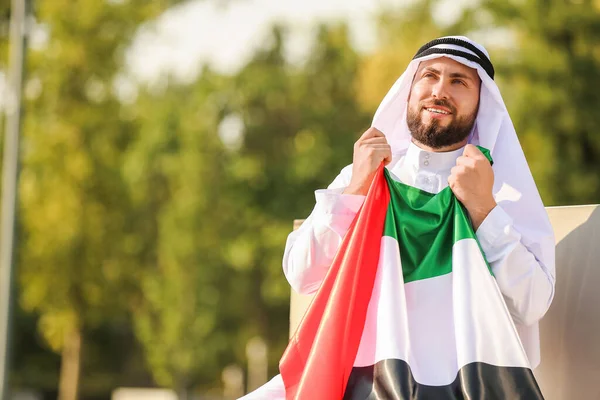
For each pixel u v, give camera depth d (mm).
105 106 25297
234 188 26547
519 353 3088
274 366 28359
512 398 3039
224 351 26609
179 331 25938
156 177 26266
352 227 3408
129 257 25578
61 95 24984
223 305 26484
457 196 3324
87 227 24828
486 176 3299
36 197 24625
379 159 3488
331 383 3164
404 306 3227
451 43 3564
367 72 23391
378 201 3422
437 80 3578
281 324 27609
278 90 27062
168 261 26000
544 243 3400
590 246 3840
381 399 3100
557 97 20000
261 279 27328
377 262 3342
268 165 27266
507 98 20625
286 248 3773
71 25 24891
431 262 3328
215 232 26453
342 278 3287
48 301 24859
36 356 34719
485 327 3139
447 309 3271
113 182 25125
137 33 25641
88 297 25109
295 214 26812
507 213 3471
